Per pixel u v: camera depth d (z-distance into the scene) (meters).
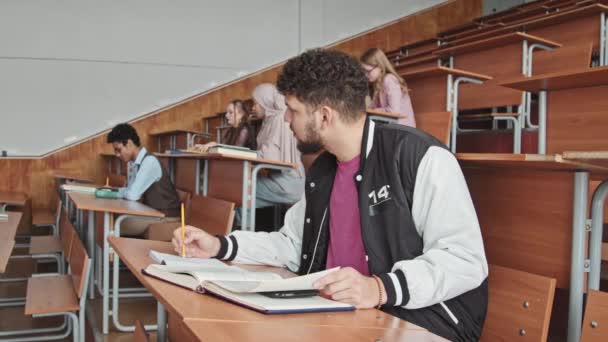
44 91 5.43
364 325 0.77
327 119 1.13
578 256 1.21
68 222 2.89
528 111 3.14
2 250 1.74
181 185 3.72
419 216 1.10
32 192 5.36
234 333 0.68
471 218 1.05
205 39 5.93
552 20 3.38
